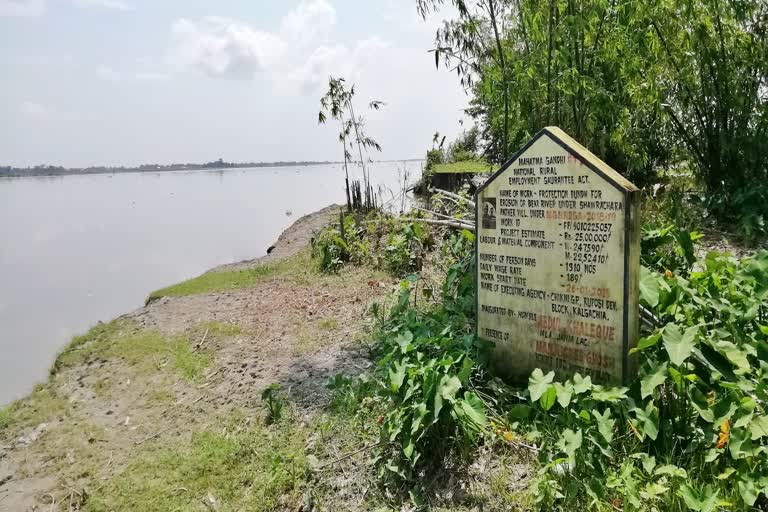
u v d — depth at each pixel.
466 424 3.15
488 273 3.88
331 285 7.68
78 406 4.89
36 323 8.88
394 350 3.99
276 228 20.53
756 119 7.34
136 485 3.56
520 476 2.91
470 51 6.16
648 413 2.78
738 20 6.76
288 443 3.71
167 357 5.67
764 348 2.92
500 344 3.87
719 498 2.37
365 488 3.16
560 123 5.99
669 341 2.87
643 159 7.49
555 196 3.45
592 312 3.34
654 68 6.57
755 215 6.74
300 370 4.77
